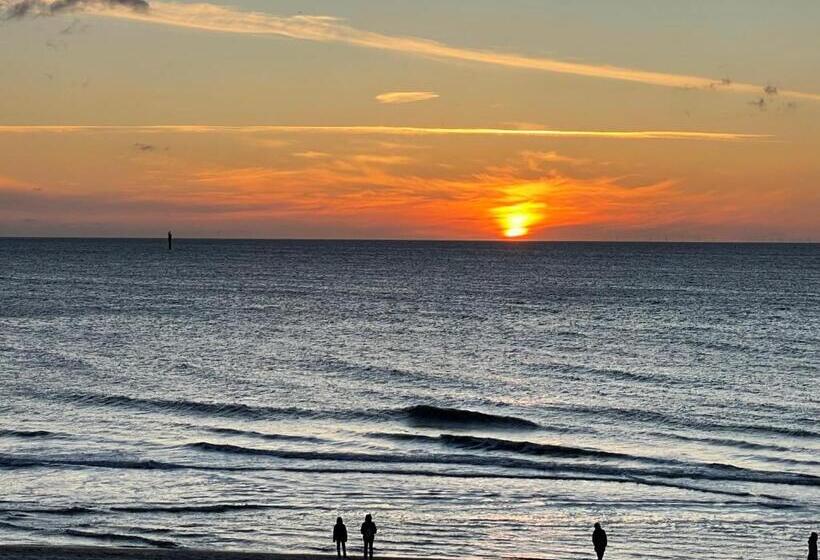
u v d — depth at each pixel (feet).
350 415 206.28
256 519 132.26
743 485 151.74
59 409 208.03
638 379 254.88
